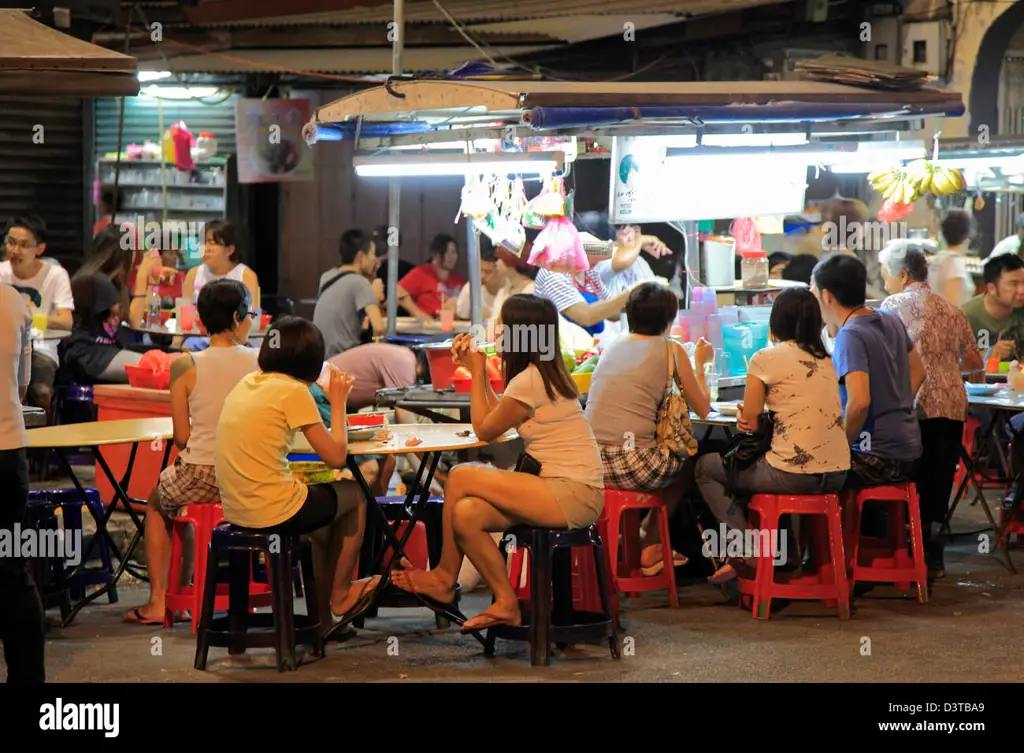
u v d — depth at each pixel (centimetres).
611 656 555
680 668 540
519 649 573
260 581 656
